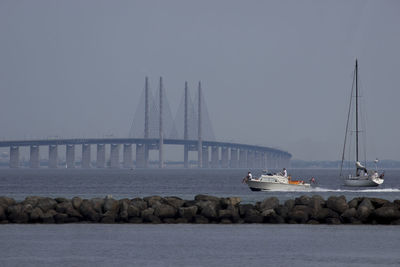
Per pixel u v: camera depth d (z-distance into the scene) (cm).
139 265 12406
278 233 16100
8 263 12569
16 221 17750
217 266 12331
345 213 17638
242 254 13488
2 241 14925
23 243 14700
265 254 13512
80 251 13762
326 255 13400
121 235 15800
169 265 12406
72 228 16825
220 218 17850
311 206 17900
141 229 16688
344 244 14612
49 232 16212
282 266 12338
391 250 13950
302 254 13512
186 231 16400
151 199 18400
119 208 18162
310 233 16100
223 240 15112
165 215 17875
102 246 14350
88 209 17938
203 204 18062
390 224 17450
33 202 18262
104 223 17738
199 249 14050
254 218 17800
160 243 14712
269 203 18188
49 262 12669
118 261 12775
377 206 18000
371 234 15925
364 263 12631
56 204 18300
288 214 17825
